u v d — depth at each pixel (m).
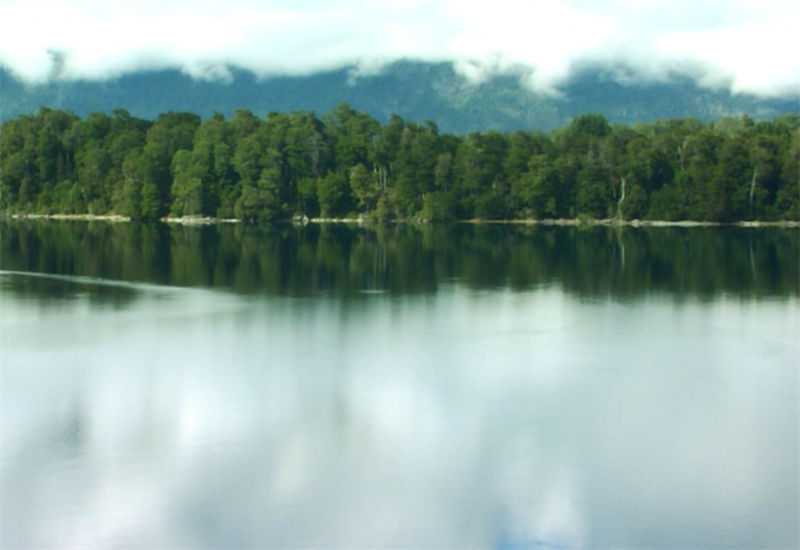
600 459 37.62
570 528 31.84
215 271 92.88
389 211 181.25
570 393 46.72
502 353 55.19
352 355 54.22
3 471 35.84
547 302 74.00
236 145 187.62
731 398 46.09
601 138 189.00
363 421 41.94
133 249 115.50
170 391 46.34
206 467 36.47
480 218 181.12
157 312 67.25
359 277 89.00
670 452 38.47
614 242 130.38
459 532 31.53
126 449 38.22
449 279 87.94
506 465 36.91
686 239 135.00
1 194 197.75
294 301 73.19
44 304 70.38
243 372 50.06
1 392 45.94
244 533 31.27
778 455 38.19
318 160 189.75
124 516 32.34
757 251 114.81
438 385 47.91
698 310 70.44
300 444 38.88
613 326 63.69
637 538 31.27
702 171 167.75
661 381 49.09
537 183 173.62
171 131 196.62
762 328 63.09
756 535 31.45
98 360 52.34
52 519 32.09
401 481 35.28
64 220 185.62
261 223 178.25
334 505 33.22
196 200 180.62
